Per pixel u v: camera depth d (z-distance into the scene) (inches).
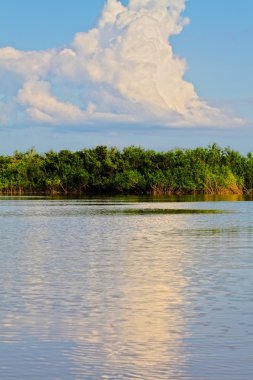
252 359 602.9
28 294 901.8
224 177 6166.3
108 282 1003.3
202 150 6456.7
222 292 916.0
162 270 1133.1
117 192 6599.4
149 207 3560.5
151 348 637.9
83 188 6811.0
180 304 835.4
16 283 992.2
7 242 1633.9
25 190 7076.8
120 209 3334.2
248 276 1059.9
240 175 6348.4
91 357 611.2
